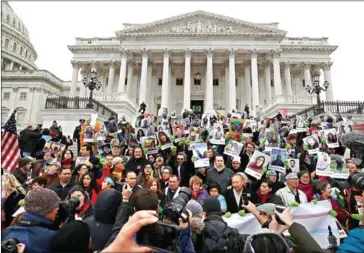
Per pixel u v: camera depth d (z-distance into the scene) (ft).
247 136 46.39
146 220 6.43
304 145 38.06
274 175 26.89
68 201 13.71
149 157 34.42
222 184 24.57
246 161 33.99
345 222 20.02
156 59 186.60
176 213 10.26
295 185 22.09
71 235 9.55
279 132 53.21
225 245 12.68
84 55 194.18
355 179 14.25
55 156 36.09
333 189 21.25
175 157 36.22
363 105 84.69
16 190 20.04
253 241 9.68
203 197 21.81
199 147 30.68
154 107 192.13
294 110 136.77
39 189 11.66
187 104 164.25
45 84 223.92
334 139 39.29
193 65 194.70
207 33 172.14
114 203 13.39
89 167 27.17
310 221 19.52
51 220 11.36
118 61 192.03
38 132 48.78
